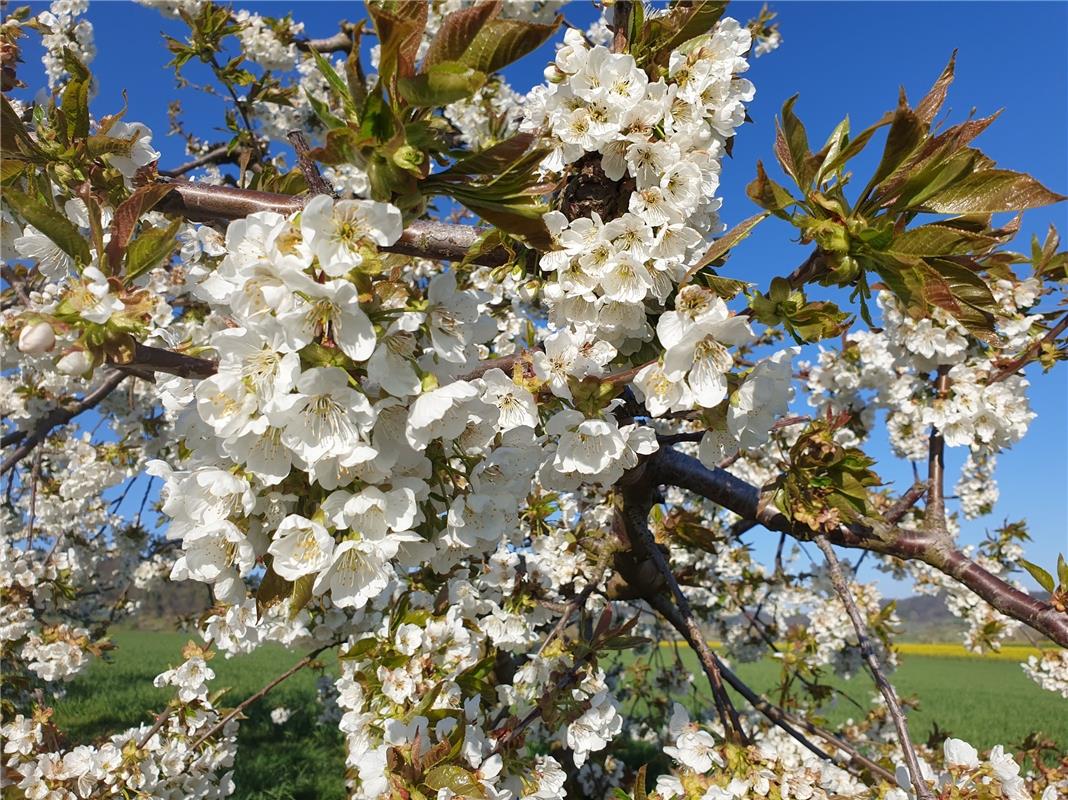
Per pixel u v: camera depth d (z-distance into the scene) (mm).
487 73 259
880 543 505
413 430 272
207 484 274
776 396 320
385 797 373
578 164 346
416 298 289
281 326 256
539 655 565
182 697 773
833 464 472
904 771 460
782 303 316
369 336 258
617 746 940
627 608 1083
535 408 328
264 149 1276
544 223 291
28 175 369
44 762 681
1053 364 635
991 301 307
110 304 289
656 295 315
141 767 718
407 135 264
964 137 312
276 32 1214
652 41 341
